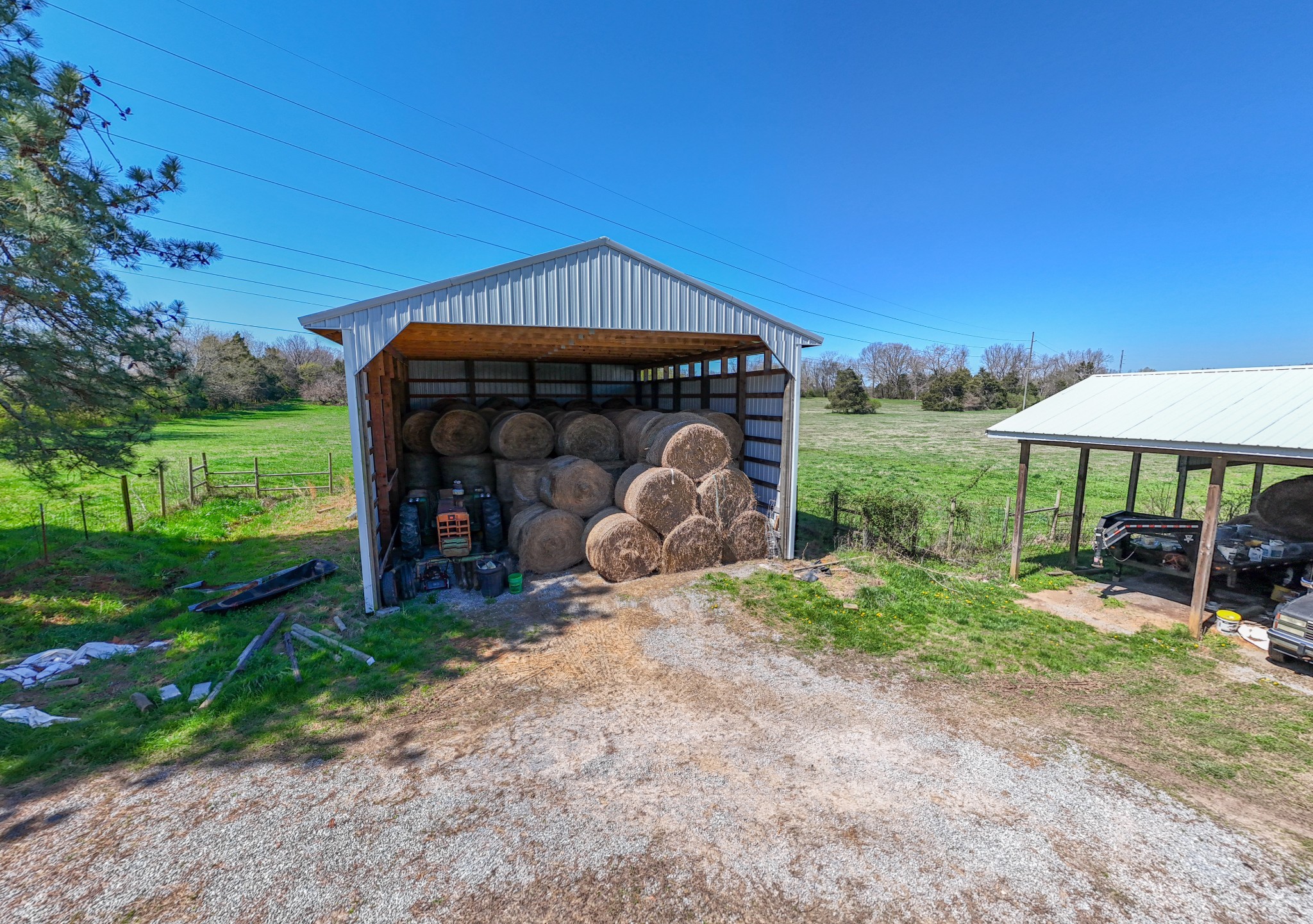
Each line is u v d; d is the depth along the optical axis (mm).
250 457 22625
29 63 5824
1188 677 5492
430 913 2830
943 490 16703
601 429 10516
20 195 5438
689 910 2859
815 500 14953
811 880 3045
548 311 7391
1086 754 4234
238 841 3291
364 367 6660
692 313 8281
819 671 5547
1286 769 4059
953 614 6945
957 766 4074
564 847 3273
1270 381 6855
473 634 6355
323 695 5004
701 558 8688
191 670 5367
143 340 7301
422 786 3818
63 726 4406
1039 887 3004
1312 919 2801
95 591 7395
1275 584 7590
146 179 7039
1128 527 7621
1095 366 68125
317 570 7957
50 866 3088
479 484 10820
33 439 6832
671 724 4613
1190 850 3273
